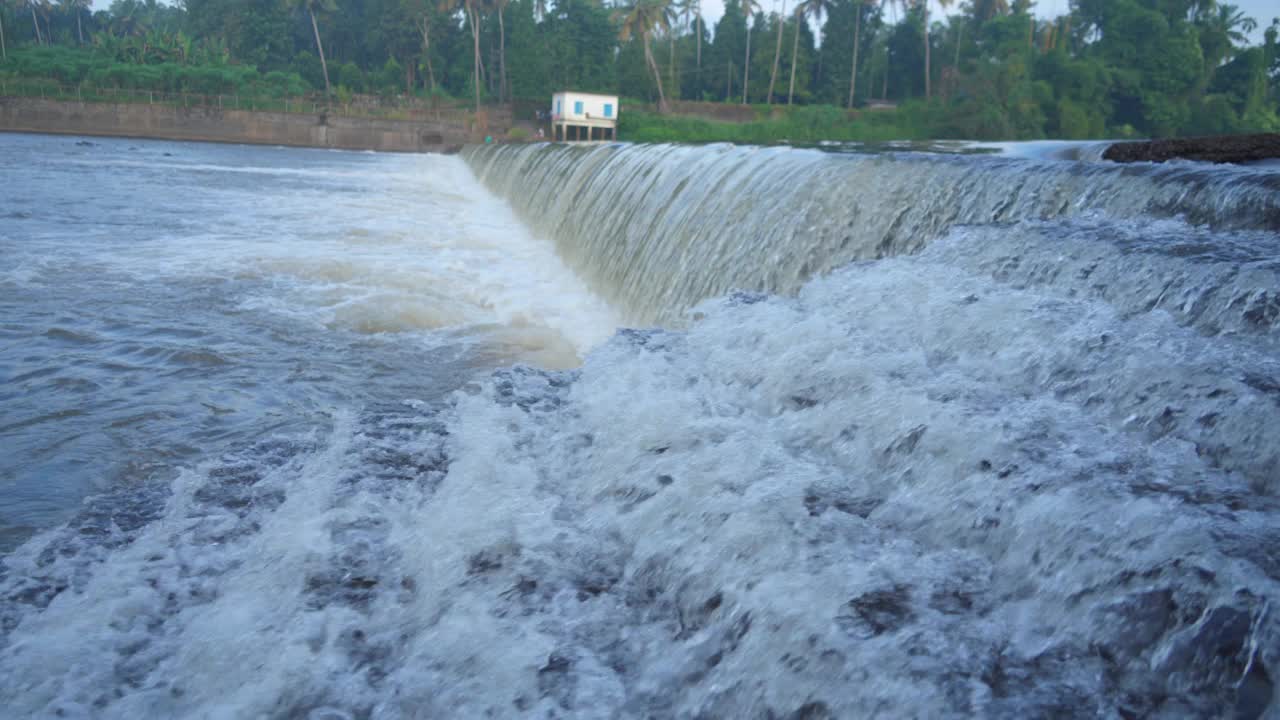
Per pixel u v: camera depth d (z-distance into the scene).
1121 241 4.78
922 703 1.98
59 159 32.34
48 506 3.99
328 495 3.48
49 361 6.34
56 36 123.31
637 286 10.64
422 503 3.43
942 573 2.51
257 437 5.04
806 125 70.88
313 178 29.38
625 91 84.06
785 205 8.27
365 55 106.69
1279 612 1.95
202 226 14.23
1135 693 1.97
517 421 4.23
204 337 7.22
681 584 2.72
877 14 87.44
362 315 8.38
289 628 2.63
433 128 68.19
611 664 2.41
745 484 3.13
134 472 4.46
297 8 98.19
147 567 3.09
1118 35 73.19
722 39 94.88
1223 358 3.30
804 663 2.20
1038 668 2.08
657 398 4.20
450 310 8.97
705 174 10.30
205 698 2.42
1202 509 2.41
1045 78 72.12
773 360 4.44
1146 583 2.18
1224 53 73.81
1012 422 3.17
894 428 3.36
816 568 2.54
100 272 9.66
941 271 5.35
